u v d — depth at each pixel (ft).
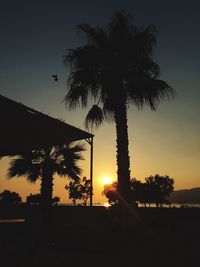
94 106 58.54
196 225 83.46
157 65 58.08
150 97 56.18
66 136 38.60
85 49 57.57
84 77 57.26
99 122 58.54
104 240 49.60
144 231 56.49
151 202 204.64
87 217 75.77
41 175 61.21
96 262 36.42
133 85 56.24
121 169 54.39
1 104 30.68
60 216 76.79
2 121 31.65
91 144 53.42
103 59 57.93
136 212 53.88
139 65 57.52
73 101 58.03
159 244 50.62
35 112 32.68
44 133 35.58
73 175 63.16
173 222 84.07
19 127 32.83
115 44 57.11
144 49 57.77
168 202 205.57
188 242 53.98
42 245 44.73
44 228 46.70
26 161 60.59
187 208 96.58
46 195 60.08
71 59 58.44
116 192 54.80
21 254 24.20
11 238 24.09
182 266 35.58
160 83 56.44
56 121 34.91
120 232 52.80
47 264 33.83
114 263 36.24
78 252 42.01
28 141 37.27
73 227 54.03
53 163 62.18
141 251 44.47
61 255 39.55
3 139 35.99
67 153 62.90
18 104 31.30
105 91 56.29
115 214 58.65
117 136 55.36
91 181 53.98
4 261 23.34
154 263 36.78
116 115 55.93
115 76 56.29
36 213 27.84
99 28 58.39
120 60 56.65
